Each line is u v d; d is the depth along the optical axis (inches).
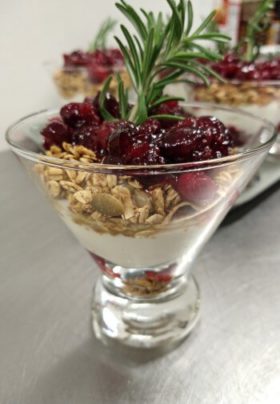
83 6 12.4
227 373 4.8
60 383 4.7
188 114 5.5
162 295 5.4
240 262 6.7
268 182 8.5
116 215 4.1
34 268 6.7
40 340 5.3
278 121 9.6
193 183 3.8
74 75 10.5
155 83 5.1
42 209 8.4
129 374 4.8
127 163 4.0
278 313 5.7
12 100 12.2
